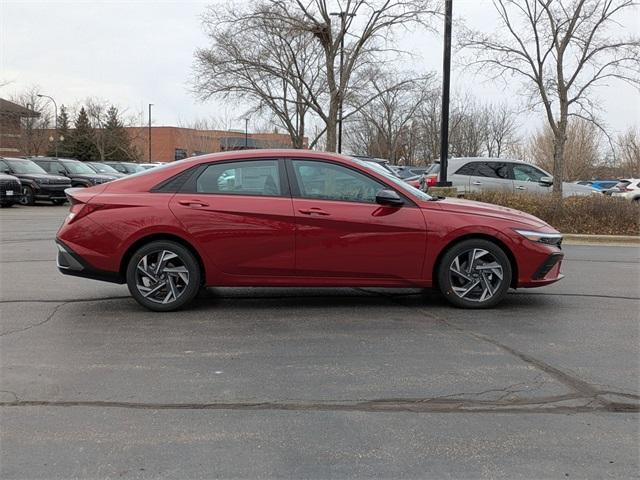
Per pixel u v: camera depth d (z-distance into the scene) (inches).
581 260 386.3
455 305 231.8
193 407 140.1
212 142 2434.8
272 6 695.1
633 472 112.2
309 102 778.8
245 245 220.2
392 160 1768.0
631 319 221.1
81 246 219.8
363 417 135.2
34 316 219.3
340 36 680.4
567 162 1834.4
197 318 218.1
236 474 110.9
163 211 218.8
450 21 561.6
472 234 224.5
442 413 137.3
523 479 109.7
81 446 121.3
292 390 150.3
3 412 136.8
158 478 109.7
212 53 791.1
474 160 617.6
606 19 586.6
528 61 639.1
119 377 158.6
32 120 2039.9
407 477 110.1
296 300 247.8
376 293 261.0
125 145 2516.0
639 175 1882.4
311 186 225.0
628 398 146.2
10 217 654.5
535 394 148.1
